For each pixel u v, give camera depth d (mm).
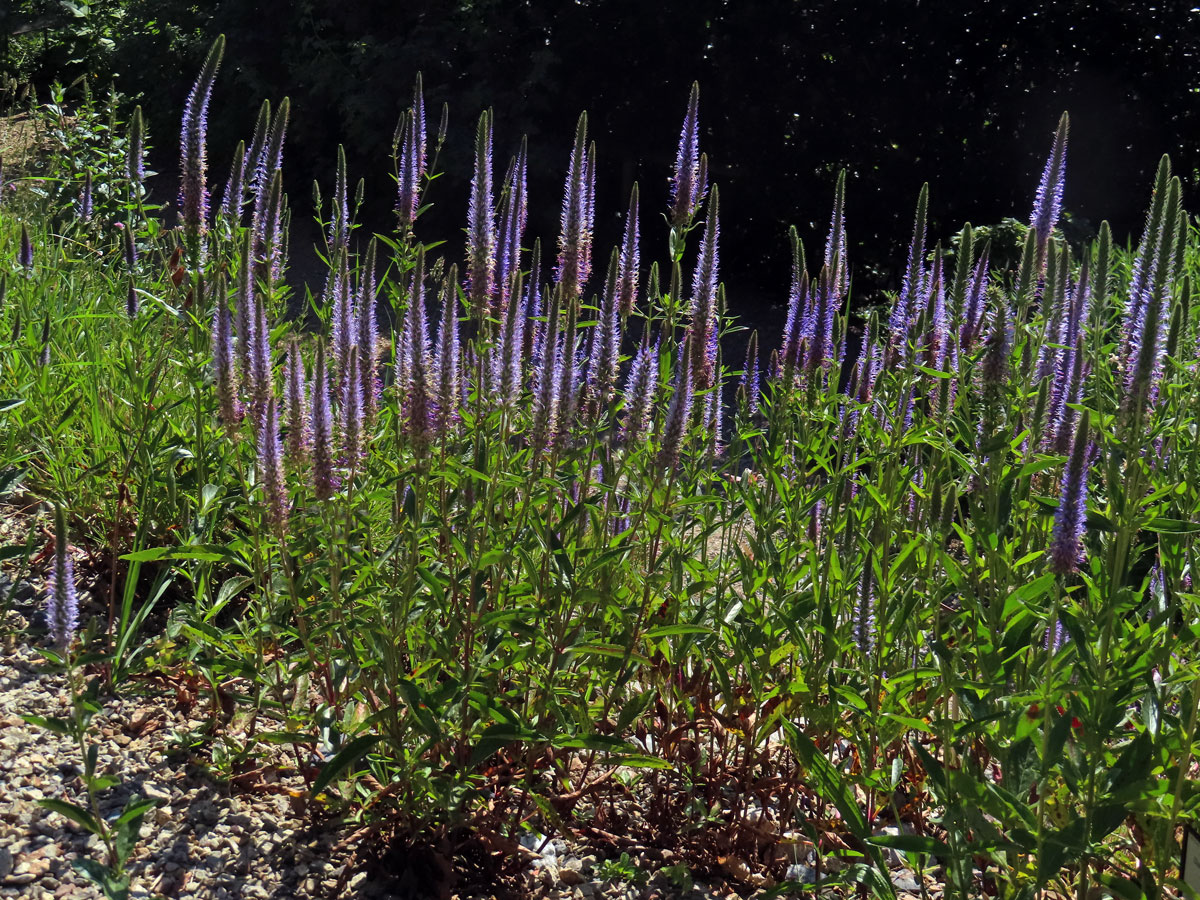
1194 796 2902
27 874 3369
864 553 3863
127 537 5059
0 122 12727
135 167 5012
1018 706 3100
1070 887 3438
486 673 3650
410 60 16281
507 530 3746
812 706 3721
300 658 3971
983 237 11500
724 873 3881
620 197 17109
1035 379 3980
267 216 4590
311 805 3865
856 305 15750
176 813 3775
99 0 23344
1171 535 3438
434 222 16891
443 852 3572
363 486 3889
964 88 15516
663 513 3816
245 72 18297
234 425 3703
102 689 4359
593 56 15945
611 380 3953
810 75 15727
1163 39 14352
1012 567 3375
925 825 3852
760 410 4684
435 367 3451
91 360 5688
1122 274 6703
